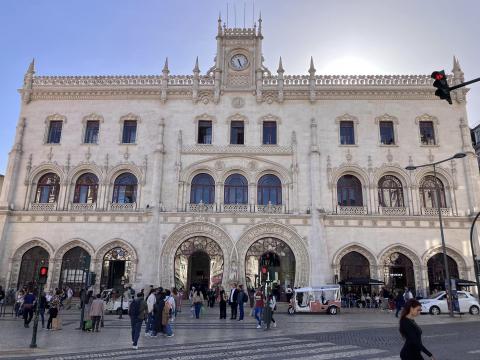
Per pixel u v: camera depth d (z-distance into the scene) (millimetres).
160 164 41281
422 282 37625
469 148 41062
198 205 40312
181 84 44344
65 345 17125
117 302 32188
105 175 41500
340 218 39594
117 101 44062
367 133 42375
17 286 38625
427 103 42969
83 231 39719
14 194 41031
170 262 38500
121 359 13867
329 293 32719
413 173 40875
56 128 43719
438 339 17812
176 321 26484
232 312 28219
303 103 43469
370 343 17047
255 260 39125
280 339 18562
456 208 39750
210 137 43125
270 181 41750
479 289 27578
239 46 45344
